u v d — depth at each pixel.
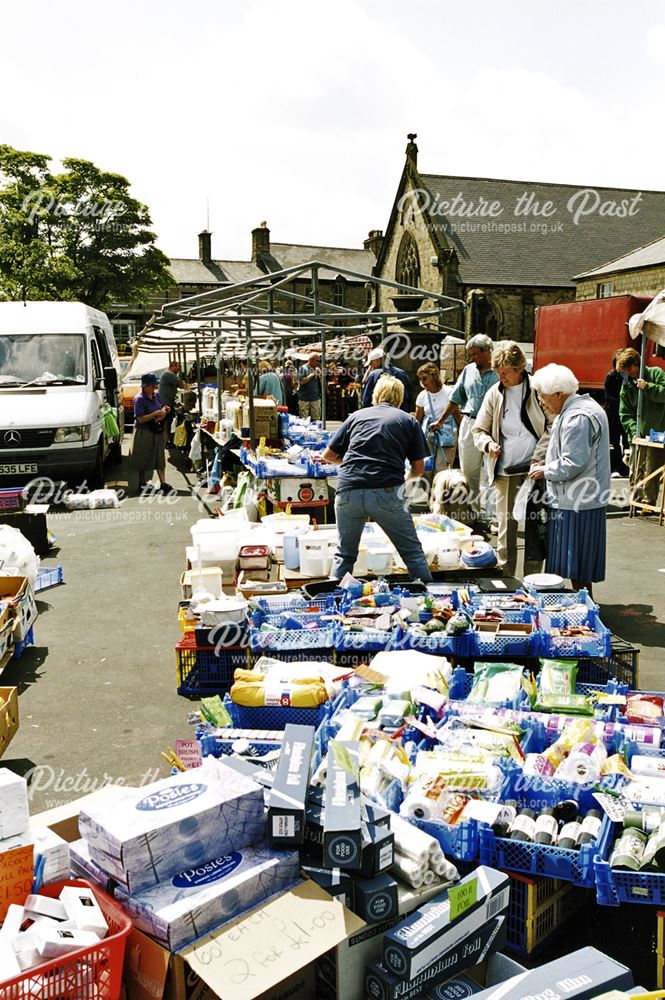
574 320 16.20
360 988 2.26
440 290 40.28
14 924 2.08
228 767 2.65
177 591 7.10
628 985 2.10
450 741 3.31
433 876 2.45
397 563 5.78
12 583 5.57
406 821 2.62
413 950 2.16
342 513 5.47
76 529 9.74
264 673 4.00
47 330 12.38
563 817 2.79
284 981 2.19
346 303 59.81
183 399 18.27
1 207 44.34
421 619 4.70
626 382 10.14
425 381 9.06
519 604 4.71
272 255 63.72
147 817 2.30
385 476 5.34
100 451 12.18
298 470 8.12
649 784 2.87
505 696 3.76
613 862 2.50
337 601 5.01
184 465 15.64
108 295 47.16
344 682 3.91
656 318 9.59
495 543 7.57
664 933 2.45
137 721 4.50
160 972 2.07
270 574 5.95
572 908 2.80
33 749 4.19
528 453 5.89
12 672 5.25
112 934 2.12
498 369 5.89
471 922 2.37
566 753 3.17
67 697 4.84
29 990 1.90
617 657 4.48
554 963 2.18
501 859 2.66
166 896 2.18
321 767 2.70
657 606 6.36
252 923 2.18
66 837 2.69
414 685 3.82
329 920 2.20
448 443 9.05
